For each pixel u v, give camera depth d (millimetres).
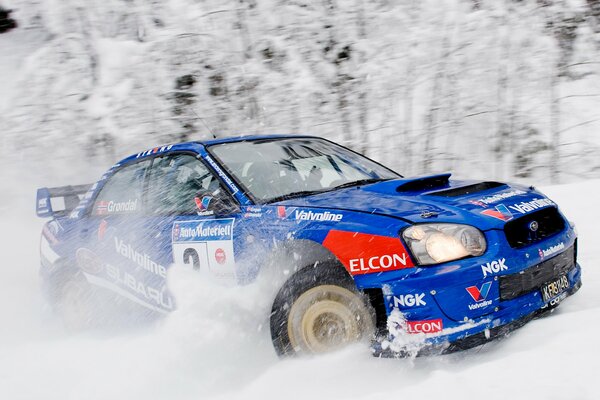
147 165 4406
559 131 8219
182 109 8859
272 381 2996
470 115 8562
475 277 2891
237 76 8938
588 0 8594
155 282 4027
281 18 9266
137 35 9656
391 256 2977
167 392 3186
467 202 3209
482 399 2246
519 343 2855
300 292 3184
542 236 3248
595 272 4113
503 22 8578
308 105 8812
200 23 9273
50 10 9570
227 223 3625
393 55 8812
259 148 4219
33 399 3301
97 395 3248
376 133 8648
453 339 2861
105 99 8852
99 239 4480
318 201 3480
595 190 5785
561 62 8539
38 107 8945
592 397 2111
